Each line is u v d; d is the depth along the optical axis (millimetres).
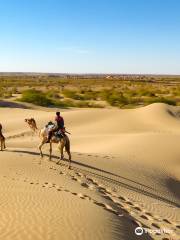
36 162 19656
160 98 72250
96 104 68125
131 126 40062
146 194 18156
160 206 16047
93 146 29953
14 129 38719
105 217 11938
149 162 24797
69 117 42562
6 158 19781
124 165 22797
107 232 10727
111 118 42594
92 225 10984
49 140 20109
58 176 17391
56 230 10352
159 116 43219
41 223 10812
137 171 22031
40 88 116062
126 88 115812
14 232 10094
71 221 11109
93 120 42125
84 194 14711
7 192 13758
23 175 16781
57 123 19750
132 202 15570
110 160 23375
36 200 12953
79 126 40375
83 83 167125
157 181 21234
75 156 22953
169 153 27000
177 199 19125
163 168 24172
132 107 65188
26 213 11609
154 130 39000
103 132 37781
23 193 13727
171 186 21391
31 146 29672
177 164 25344
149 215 14227
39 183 15586
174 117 44250
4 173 16875
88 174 19156
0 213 11547
